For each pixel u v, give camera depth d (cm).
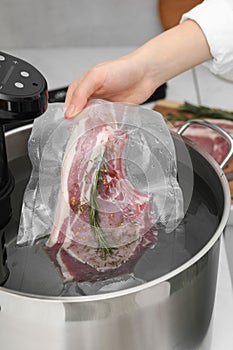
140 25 154
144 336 64
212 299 74
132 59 87
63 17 152
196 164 80
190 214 75
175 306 65
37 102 62
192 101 139
